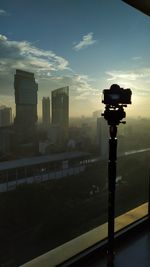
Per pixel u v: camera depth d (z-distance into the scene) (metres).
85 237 1.28
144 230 1.46
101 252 1.21
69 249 1.18
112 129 0.94
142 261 1.15
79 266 1.12
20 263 1.06
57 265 1.07
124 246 1.28
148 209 1.56
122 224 1.42
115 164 0.97
